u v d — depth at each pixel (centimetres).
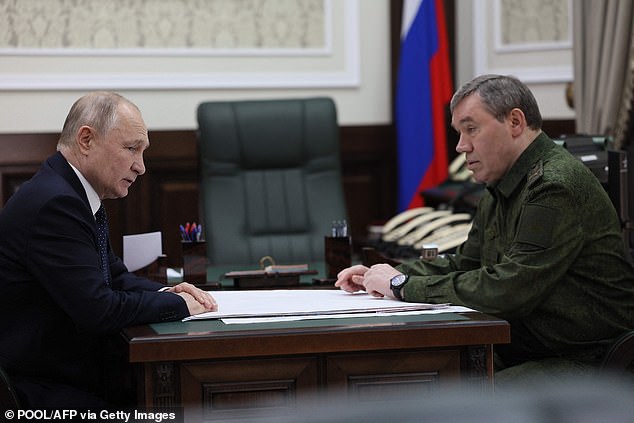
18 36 495
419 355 193
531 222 232
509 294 227
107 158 224
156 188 515
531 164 246
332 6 535
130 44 509
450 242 343
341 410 41
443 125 517
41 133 495
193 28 518
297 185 427
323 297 235
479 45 545
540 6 529
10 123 497
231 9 522
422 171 521
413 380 193
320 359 189
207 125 424
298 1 531
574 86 424
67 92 502
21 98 497
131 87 509
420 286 229
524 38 535
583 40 417
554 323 239
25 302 214
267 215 418
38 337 214
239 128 426
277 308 214
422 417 41
